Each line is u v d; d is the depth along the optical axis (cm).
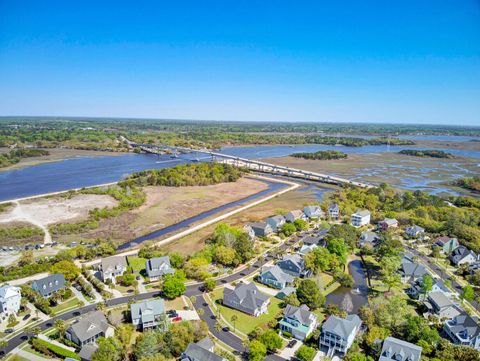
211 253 10519
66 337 6838
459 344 6775
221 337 7000
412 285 9212
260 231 12738
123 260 9744
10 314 7525
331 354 6550
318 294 8219
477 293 9025
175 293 8331
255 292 8294
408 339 6856
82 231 13350
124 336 6638
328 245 10888
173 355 6400
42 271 9712
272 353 6588
